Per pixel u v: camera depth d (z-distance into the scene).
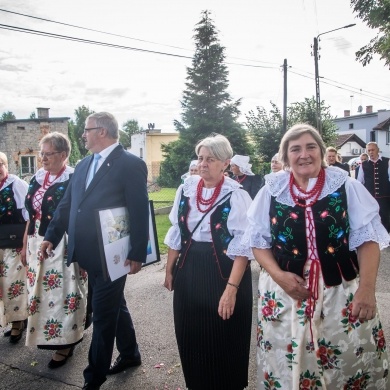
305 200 1.97
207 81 30.14
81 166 2.91
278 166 5.52
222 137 2.47
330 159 8.48
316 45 19.55
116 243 2.57
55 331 3.15
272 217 2.06
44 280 3.18
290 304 2.00
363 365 1.95
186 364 2.45
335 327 1.92
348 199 1.95
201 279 2.35
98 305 2.71
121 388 2.86
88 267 2.73
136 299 4.76
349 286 1.94
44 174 3.39
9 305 3.62
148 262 2.93
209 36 30.77
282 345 2.03
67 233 3.12
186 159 29.06
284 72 20.55
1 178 3.66
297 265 1.97
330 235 1.91
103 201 2.69
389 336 3.47
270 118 23.77
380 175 7.66
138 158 2.81
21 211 3.69
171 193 21.14
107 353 2.70
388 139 36.28
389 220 7.71
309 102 23.31
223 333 2.35
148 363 3.21
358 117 46.41
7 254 3.63
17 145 27.75
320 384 1.93
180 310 2.44
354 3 14.29
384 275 5.42
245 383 2.49
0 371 3.14
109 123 2.78
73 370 3.14
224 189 2.39
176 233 2.56
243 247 2.24
